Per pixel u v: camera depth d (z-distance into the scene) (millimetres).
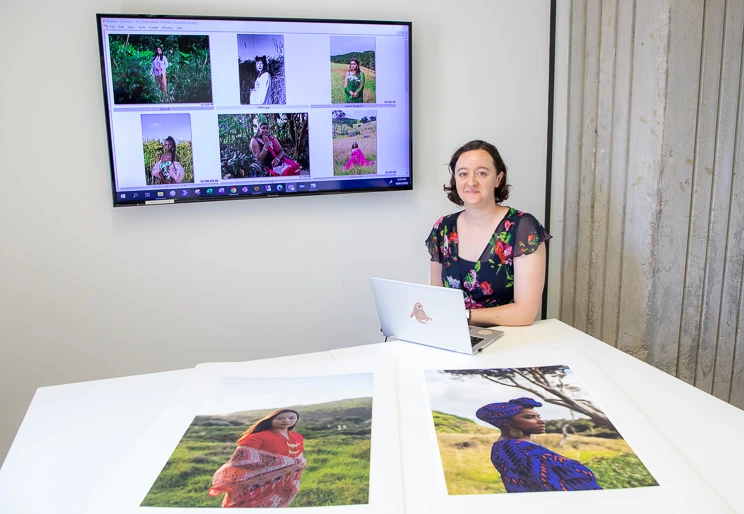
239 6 2207
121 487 835
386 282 1396
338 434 960
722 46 1959
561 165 2625
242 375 1218
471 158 1767
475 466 861
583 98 2432
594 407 1034
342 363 1270
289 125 2283
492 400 1074
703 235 2084
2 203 2102
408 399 1091
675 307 2100
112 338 2285
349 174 2383
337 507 779
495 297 1868
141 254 2266
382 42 2318
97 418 1073
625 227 2162
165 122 2158
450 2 2408
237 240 2354
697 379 2213
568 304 2625
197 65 2154
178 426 1004
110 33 2053
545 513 757
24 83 2057
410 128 2396
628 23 2086
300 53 2246
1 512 803
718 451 900
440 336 1359
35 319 2197
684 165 1996
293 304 2459
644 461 861
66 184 2150
